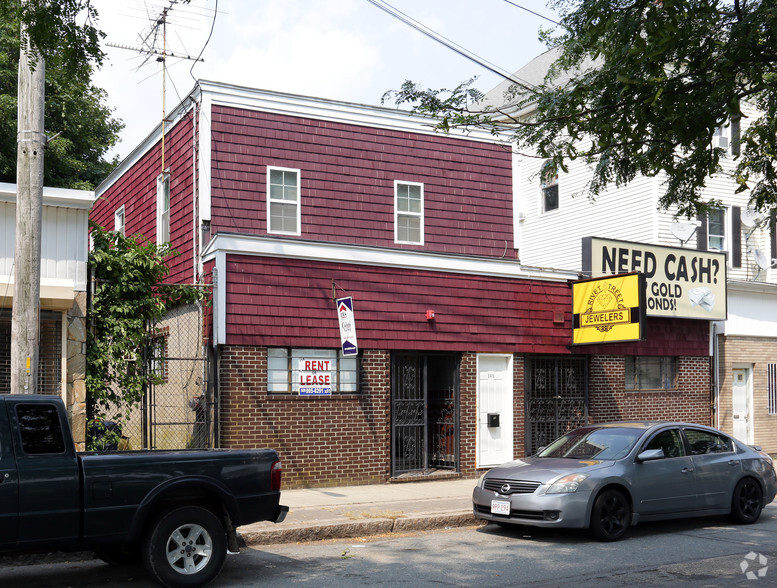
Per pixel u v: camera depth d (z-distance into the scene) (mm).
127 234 21312
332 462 14969
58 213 12664
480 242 18922
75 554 9461
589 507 10562
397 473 15977
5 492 7188
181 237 17266
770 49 8625
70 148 27172
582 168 24141
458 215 18703
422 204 18266
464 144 18953
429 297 16250
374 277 15656
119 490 7699
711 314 20031
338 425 15094
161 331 16500
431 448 17094
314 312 14961
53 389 12367
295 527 10836
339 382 15305
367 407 15430
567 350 17938
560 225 24844
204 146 16125
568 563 9320
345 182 17438
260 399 14344
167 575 7797
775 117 10438
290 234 16734
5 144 23719
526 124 10078
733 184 23016
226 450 8461
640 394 19266
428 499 13523
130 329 13445
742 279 22672
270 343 14469
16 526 7227
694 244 22359
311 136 17156
